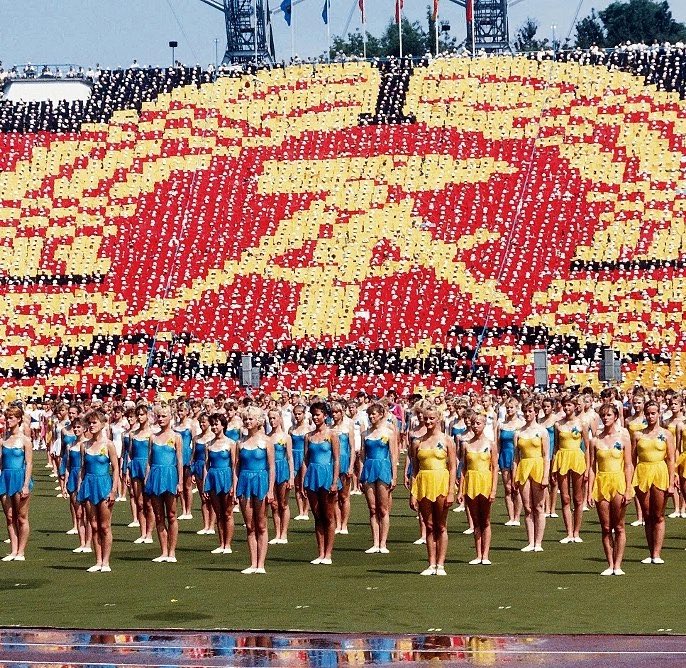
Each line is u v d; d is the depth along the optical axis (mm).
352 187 99562
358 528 42562
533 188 96562
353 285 93125
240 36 121562
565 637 23812
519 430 36406
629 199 94750
